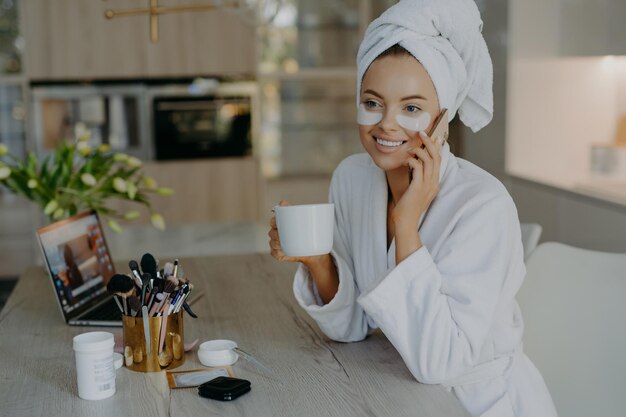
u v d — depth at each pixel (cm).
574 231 324
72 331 150
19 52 483
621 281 153
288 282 186
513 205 125
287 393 113
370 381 118
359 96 125
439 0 118
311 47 512
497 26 388
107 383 112
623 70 373
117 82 483
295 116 534
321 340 139
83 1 475
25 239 495
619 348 150
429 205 128
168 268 129
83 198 202
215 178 496
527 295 159
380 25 120
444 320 114
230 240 264
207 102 490
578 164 384
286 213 119
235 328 148
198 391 113
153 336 122
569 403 150
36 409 109
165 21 481
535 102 379
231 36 487
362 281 138
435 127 121
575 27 361
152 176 490
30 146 484
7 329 152
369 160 143
